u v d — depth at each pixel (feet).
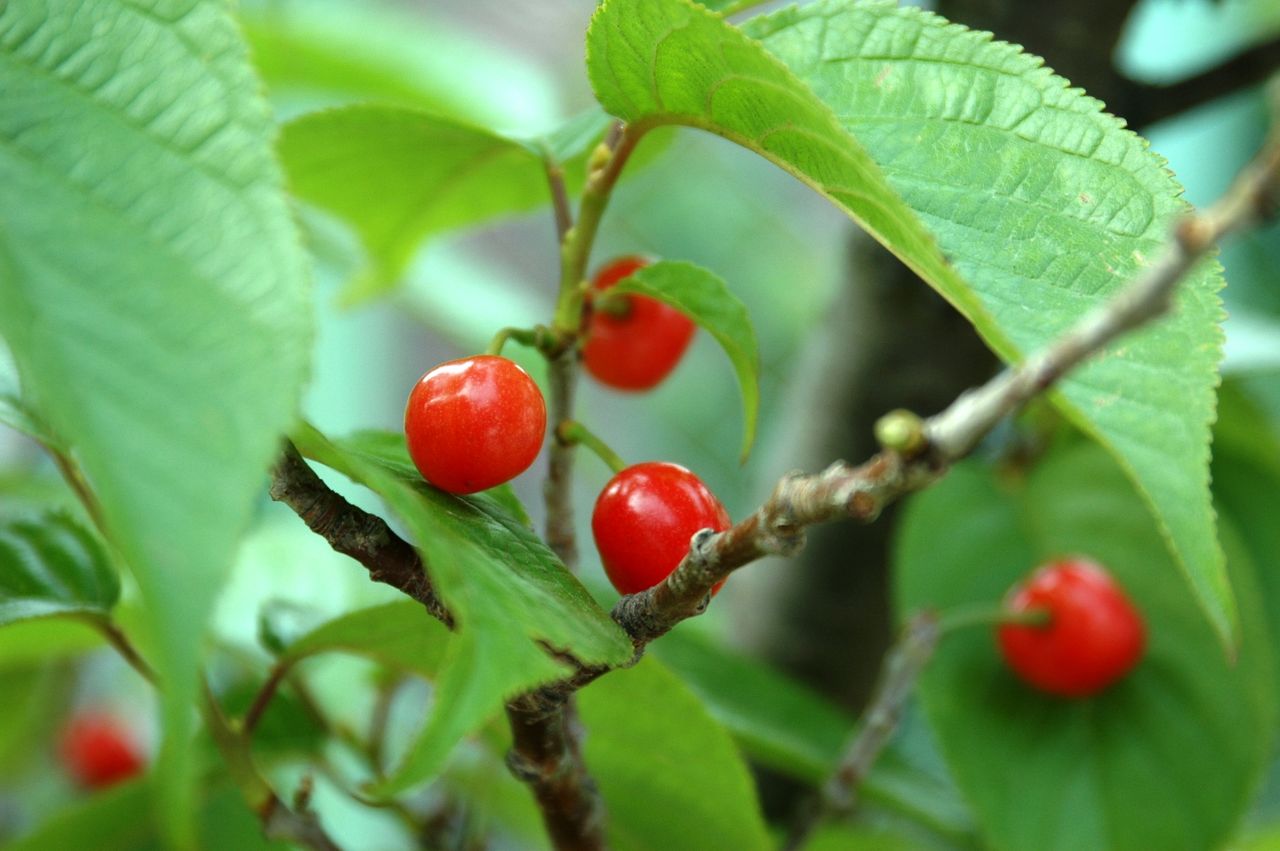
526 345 1.05
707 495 1.01
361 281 1.32
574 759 1.05
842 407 1.42
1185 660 1.33
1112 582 1.32
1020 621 1.30
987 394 0.86
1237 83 1.34
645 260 1.13
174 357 0.86
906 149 0.98
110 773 1.63
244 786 1.08
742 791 1.11
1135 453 0.92
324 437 0.93
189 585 0.84
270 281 0.87
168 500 0.84
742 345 1.04
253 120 0.88
